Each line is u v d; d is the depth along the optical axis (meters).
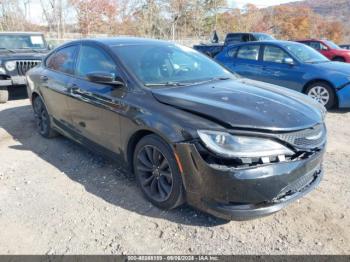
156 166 3.17
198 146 2.68
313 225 2.98
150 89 3.29
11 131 5.74
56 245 2.78
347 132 5.62
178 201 3.01
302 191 2.92
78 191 3.62
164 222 3.05
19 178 3.95
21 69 7.84
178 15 43.75
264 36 15.59
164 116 2.96
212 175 2.64
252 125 2.62
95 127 3.91
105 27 37.75
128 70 3.51
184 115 2.86
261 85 3.72
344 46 22.28
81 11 35.53
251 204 2.67
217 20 51.91
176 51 4.18
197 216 3.12
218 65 4.35
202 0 49.22
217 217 2.97
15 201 3.44
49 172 4.09
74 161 4.40
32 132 5.68
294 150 2.72
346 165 4.18
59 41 20.66
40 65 5.46
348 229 2.92
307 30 60.00
